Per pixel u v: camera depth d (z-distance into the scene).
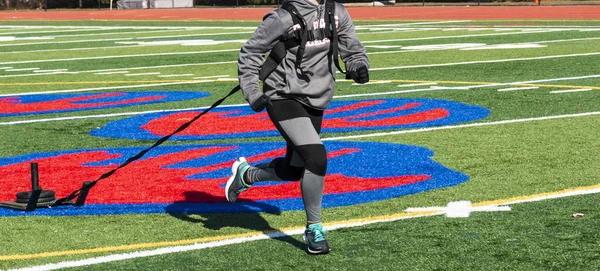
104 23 37.84
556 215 5.59
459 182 6.60
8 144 8.87
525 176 6.74
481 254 4.83
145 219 5.77
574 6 42.00
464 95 11.56
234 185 5.39
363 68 4.89
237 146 8.43
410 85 12.87
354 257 4.84
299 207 6.00
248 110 10.88
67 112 11.15
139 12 49.31
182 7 54.44
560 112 9.86
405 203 6.02
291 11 4.77
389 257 4.82
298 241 5.19
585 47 18.33
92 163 7.75
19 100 12.47
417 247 4.98
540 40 20.95
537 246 4.95
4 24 38.75
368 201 6.11
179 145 8.57
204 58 18.66
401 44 21.12
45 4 56.28
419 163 7.34
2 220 5.80
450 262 4.70
